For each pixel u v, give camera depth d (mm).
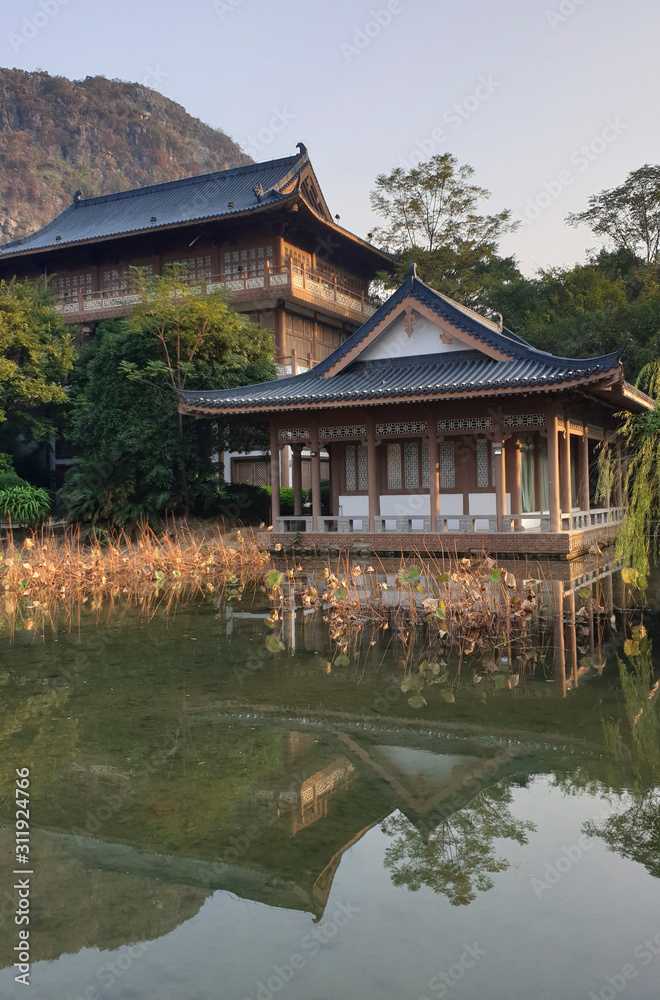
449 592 13945
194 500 31672
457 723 7898
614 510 32094
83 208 50500
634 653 10867
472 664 10523
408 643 12055
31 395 30375
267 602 16750
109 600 17469
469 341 24500
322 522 26031
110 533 28562
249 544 26469
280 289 37875
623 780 6332
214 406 25938
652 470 13180
